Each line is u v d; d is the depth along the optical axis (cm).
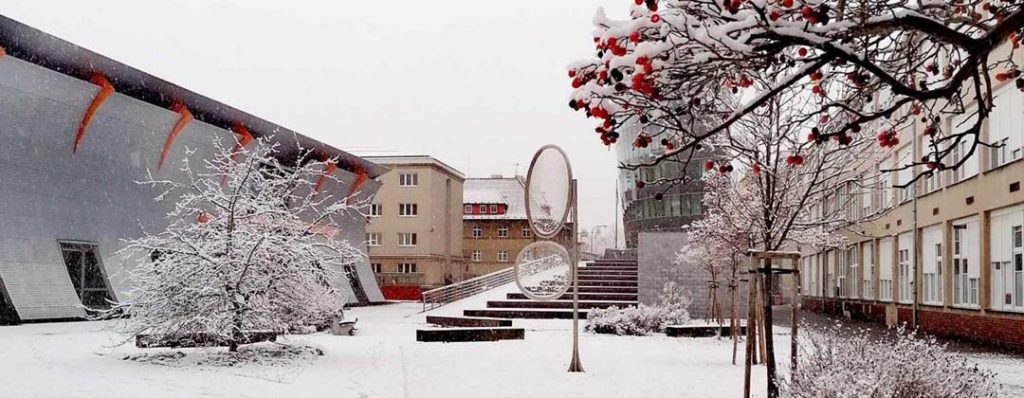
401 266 6956
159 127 3275
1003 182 2255
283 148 4097
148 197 3331
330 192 4603
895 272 3350
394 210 7006
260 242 1474
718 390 1153
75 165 2969
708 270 2633
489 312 3158
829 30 518
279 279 1513
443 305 3762
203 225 1502
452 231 7538
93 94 2916
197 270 1449
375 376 1330
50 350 1675
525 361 1571
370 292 4962
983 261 2395
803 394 764
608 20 534
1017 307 2186
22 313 2655
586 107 574
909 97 547
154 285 1450
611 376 1318
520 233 8181
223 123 3612
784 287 5625
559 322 2936
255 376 1303
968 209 2527
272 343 1744
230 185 1555
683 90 580
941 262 2806
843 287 4244
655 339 2203
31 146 2778
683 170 611
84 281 3025
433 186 7050
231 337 1486
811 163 1493
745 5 521
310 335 2311
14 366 1392
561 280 1681
